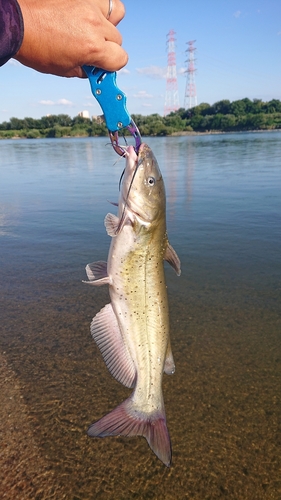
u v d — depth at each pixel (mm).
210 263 1190
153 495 500
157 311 527
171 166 3453
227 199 2031
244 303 949
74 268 1172
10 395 655
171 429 594
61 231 1559
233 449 562
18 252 1325
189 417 615
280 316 888
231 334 826
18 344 794
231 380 693
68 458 544
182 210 1832
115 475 523
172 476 524
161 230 517
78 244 1392
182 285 1053
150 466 537
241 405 637
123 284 506
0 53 320
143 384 514
